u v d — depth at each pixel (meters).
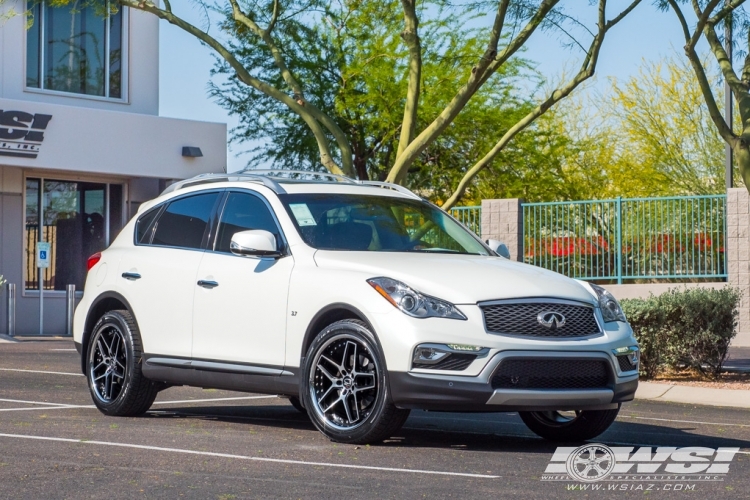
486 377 6.86
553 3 14.27
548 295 7.21
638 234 21.22
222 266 8.34
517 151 29.03
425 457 6.82
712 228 20.56
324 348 7.39
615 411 7.79
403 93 26.83
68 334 22.77
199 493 5.52
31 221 22.98
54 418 8.62
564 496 5.62
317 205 8.38
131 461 6.48
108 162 22.73
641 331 13.62
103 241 23.88
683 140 33.19
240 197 8.63
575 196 31.12
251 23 17.20
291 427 8.39
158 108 24.59
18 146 21.53
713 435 8.46
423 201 9.12
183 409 9.68
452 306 7.02
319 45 27.22
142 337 8.82
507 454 7.10
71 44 23.36
